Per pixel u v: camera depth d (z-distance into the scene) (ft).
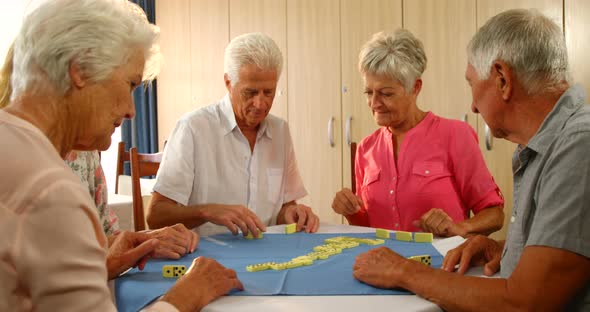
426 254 4.94
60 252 2.61
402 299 3.68
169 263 4.65
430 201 6.83
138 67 3.31
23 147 2.72
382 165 7.19
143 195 13.03
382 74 6.56
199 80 17.15
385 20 12.73
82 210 2.73
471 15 11.50
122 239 4.63
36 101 2.98
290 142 7.61
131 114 3.34
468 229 5.96
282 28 14.71
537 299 3.40
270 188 7.30
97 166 5.75
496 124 4.02
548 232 3.43
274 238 5.75
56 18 2.94
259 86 6.65
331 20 13.66
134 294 3.78
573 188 3.42
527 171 3.95
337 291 3.82
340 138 13.65
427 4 12.11
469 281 3.60
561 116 3.69
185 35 17.51
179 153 6.87
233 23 15.98
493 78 3.89
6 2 15.23
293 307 3.51
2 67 3.52
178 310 3.37
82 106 3.08
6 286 2.61
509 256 4.07
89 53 2.99
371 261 4.06
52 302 2.61
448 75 11.90
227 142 7.12
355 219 7.32
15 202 2.60
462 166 6.87
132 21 3.22
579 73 10.26
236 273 4.22
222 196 7.12
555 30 3.79
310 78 14.15
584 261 3.38
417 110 7.17
